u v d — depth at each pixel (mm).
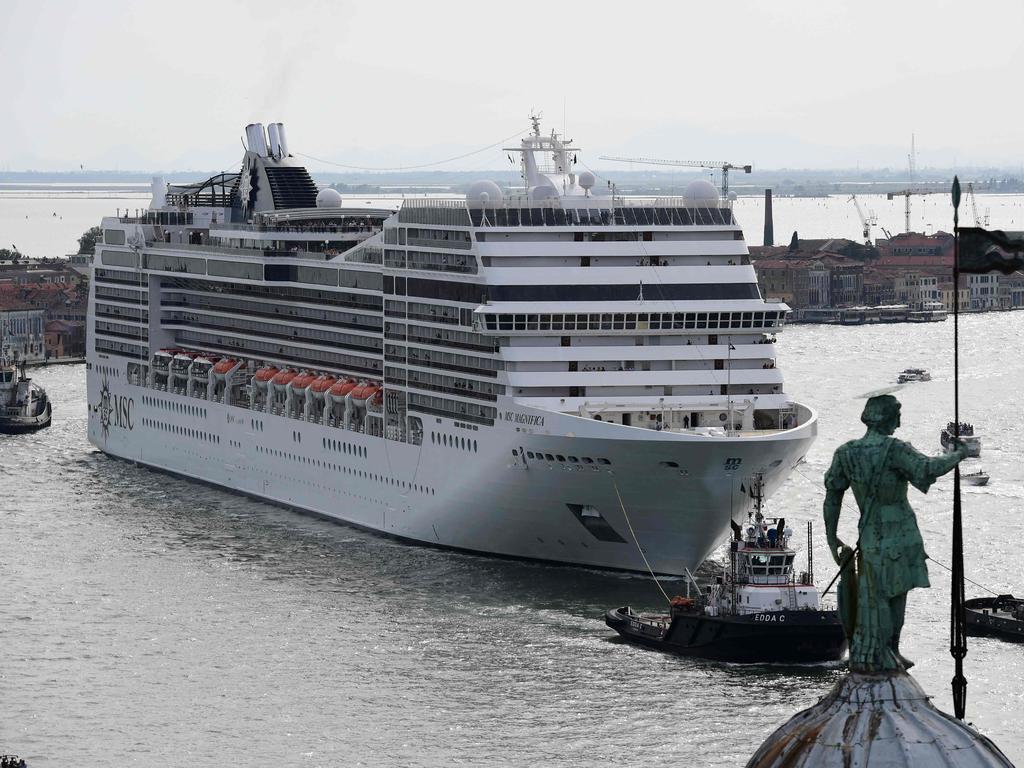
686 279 174375
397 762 119125
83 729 127062
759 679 138000
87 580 172500
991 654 141875
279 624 154750
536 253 173250
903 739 34875
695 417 171375
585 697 133125
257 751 122062
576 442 162875
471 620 155500
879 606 35750
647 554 168375
